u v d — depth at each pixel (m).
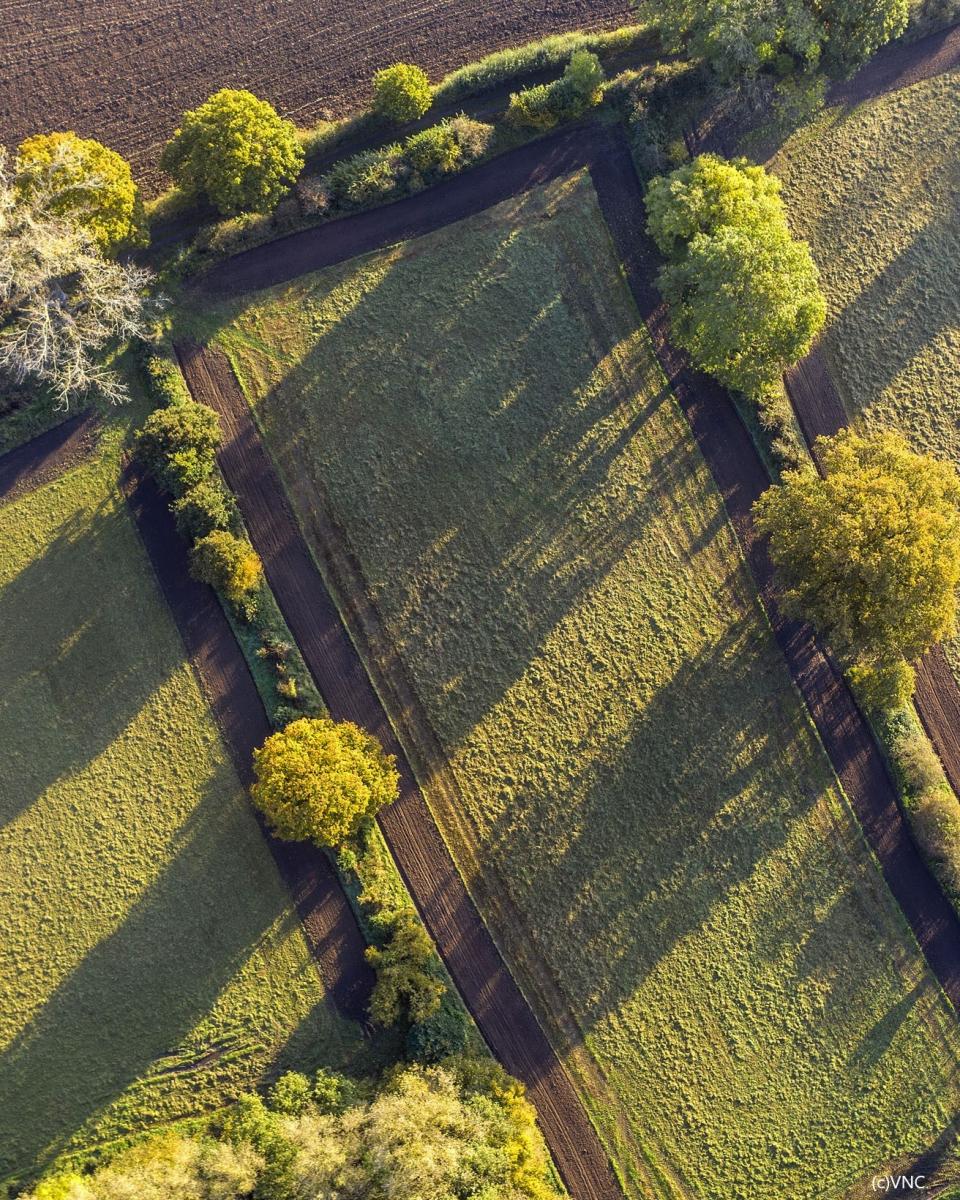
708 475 52.91
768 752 52.06
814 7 49.28
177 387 49.09
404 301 51.53
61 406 48.81
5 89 50.50
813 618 47.66
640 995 50.22
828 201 55.00
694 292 48.47
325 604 49.97
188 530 48.44
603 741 51.19
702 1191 49.50
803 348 48.97
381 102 49.59
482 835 49.81
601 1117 49.19
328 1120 43.31
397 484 50.97
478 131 50.00
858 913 52.03
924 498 46.09
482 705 50.56
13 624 48.34
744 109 53.75
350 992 47.81
